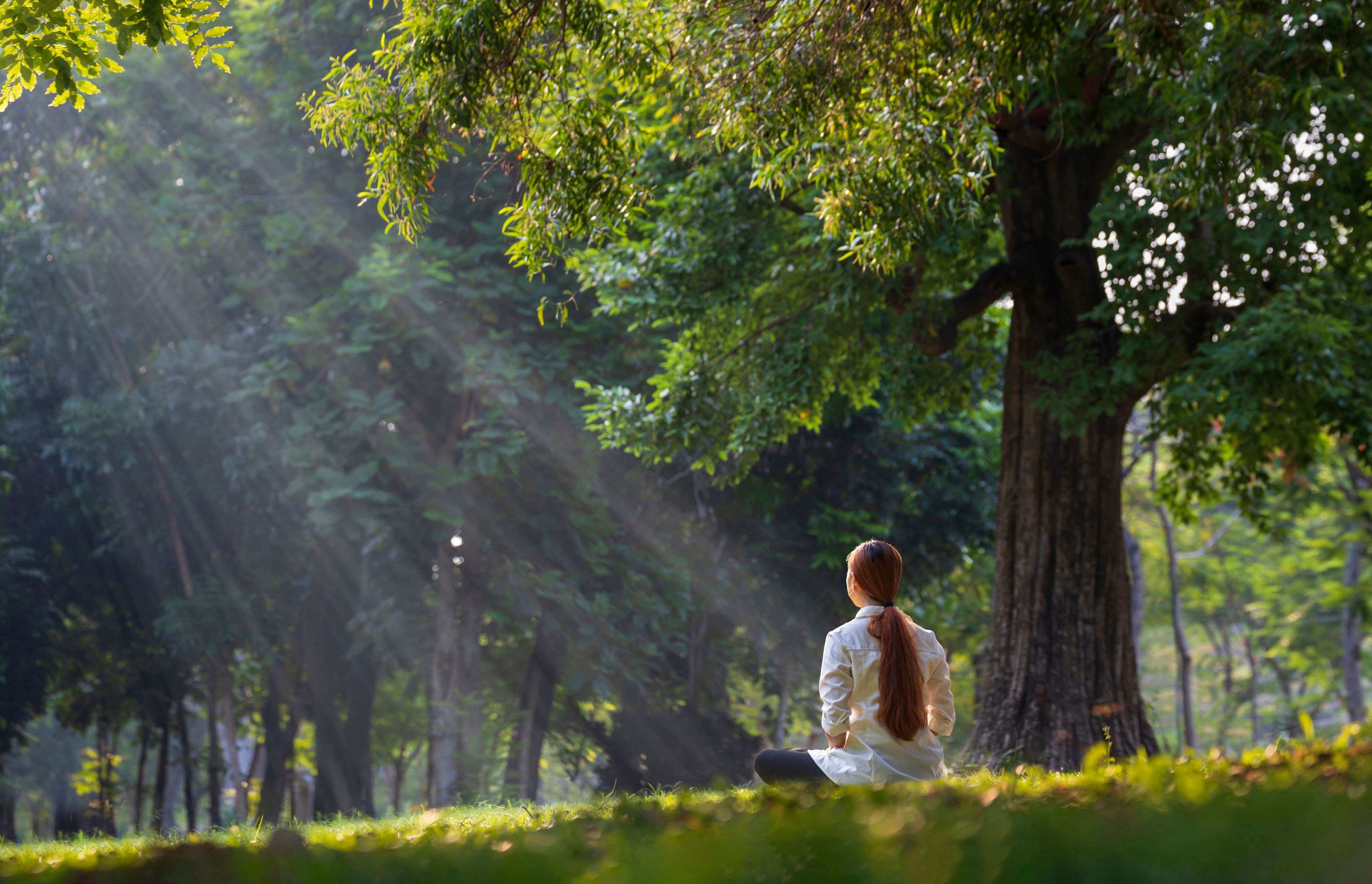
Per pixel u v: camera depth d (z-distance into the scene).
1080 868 1.18
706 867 1.30
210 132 15.78
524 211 7.10
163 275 16.86
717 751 19.48
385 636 15.98
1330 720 33.78
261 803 20.86
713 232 10.40
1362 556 23.48
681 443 11.09
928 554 20.53
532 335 15.43
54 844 6.27
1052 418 9.66
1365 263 10.37
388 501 14.69
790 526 18.84
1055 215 9.92
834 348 11.36
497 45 6.52
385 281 13.73
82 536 19.31
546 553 15.94
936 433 19.59
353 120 6.76
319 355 14.95
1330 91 7.94
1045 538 9.52
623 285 10.59
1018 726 9.20
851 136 7.13
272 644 18.39
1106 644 9.33
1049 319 9.82
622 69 7.08
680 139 10.08
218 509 17.33
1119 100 9.11
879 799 2.39
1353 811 1.29
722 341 11.53
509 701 18.81
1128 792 2.07
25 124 17.50
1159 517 24.02
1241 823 1.28
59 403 18.66
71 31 6.13
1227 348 8.60
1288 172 9.38
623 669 16.48
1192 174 7.19
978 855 1.22
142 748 23.62
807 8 6.75
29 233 17.67
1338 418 8.83
